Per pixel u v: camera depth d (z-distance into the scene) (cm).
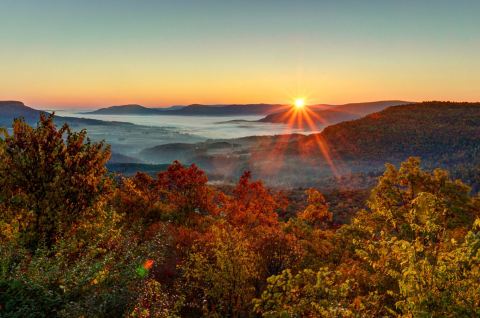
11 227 911
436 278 592
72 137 1074
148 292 734
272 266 1299
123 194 2109
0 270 714
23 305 618
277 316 703
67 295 662
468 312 550
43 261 761
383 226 1778
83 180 1041
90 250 884
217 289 1045
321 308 659
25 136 1018
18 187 984
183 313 1053
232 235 1168
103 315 629
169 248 1429
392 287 962
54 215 962
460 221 1518
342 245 1873
